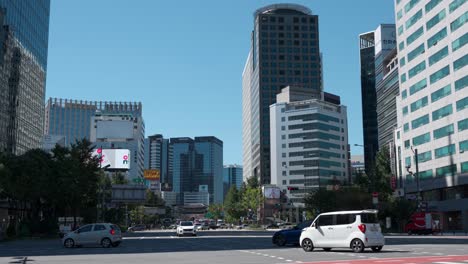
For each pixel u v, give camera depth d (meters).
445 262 18.50
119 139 185.00
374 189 89.19
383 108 165.38
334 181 107.56
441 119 88.00
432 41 91.31
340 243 24.88
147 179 184.62
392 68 158.62
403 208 71.25
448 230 83.75
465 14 80.94
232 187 172.50
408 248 27.55
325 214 25.83
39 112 147.38
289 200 182.25
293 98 199.50
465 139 80.75
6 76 118.56
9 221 76.38
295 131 187.38
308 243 26.11
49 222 63.34
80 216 82.69
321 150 182.88
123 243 41.00
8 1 118.38
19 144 128.38
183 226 61.25
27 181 57.81
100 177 79.44
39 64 146.25
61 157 65.06
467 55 80.25
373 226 24.69
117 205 106.44
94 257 24.16
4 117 117.44
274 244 35.25
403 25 103.19
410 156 98.88
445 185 86.00
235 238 51.69
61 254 27.03
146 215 161.00
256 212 150.62
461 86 81.94
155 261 21.27
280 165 188.25
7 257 25.06
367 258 20.91
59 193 62.66
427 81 93.06
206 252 27.06
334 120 190.75
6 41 117.50
